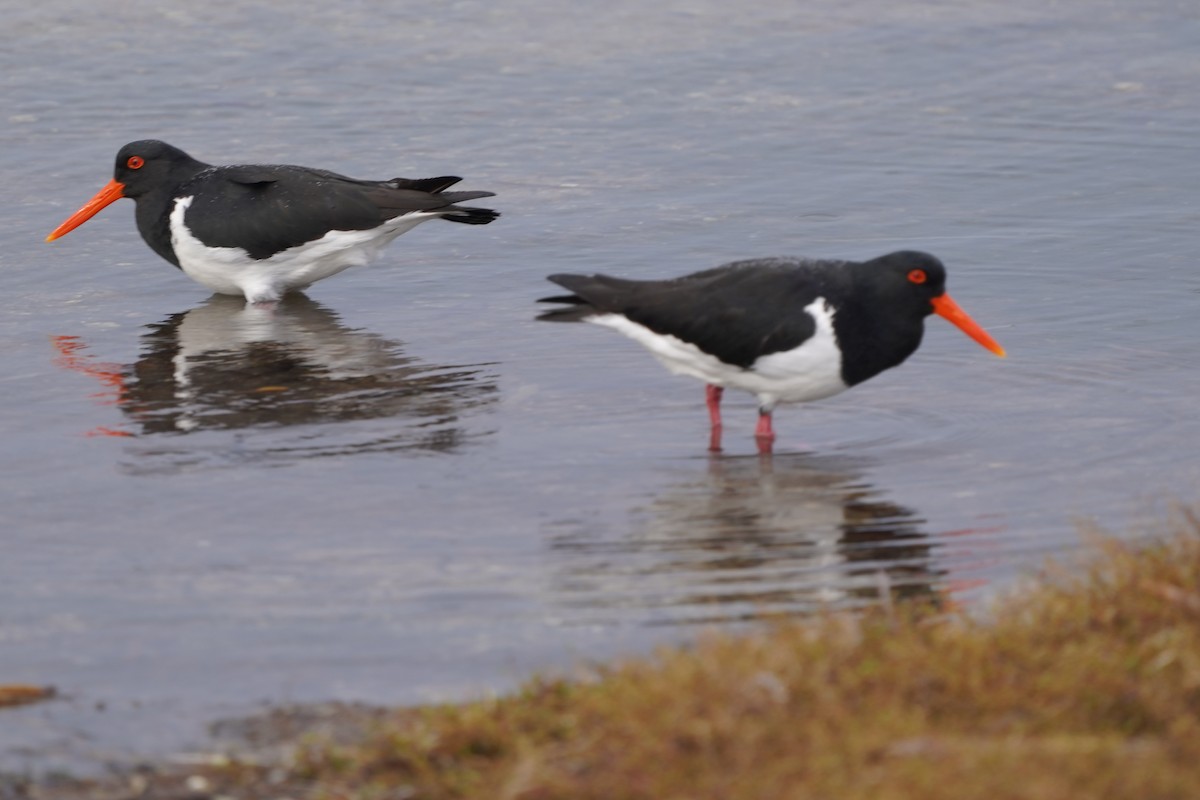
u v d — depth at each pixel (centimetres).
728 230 2006
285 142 2352
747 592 1083
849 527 1198
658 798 767
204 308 1825
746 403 1491
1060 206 2078
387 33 2869
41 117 2441
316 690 948
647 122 2442
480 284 1870
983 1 3038
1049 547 1147
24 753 866
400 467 1329
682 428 1427
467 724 853
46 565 1136
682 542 1173
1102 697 839
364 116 2464
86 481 1296
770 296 1330
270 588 1098
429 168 2253
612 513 1231
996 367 1565
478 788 806
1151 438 1367
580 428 1426
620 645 999
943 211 2069
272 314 1797
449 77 2645
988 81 2625
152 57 2727
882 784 757
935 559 1137
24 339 1695
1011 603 964
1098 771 767
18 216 2086
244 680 962
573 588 1094
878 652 891
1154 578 955
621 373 1573
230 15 2953
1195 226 1991
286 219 1805
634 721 811
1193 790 752
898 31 2884
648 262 1903
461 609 1063
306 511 1232
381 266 1955
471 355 1633
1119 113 2462
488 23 2922
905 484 1284
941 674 853
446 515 1226
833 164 2262
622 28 2894
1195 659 855
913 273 1332
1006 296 1777
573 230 2027
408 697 937
